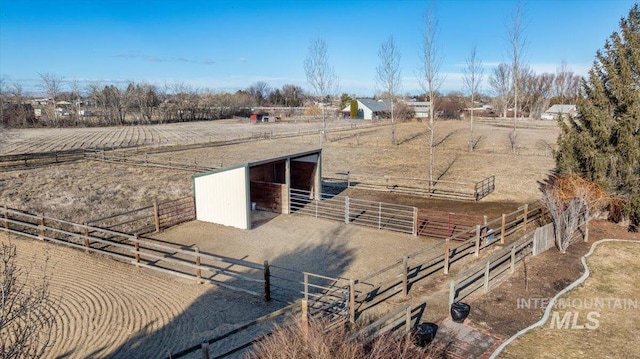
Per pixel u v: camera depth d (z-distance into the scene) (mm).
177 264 12531
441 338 7883
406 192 22125
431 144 23422
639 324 8477
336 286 10891
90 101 95812
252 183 18859
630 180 14680
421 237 14758
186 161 30609
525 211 14781
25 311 6172
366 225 16266
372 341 6723
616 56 15891
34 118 69188
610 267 11406
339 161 32531
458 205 19250
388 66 40719
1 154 34125
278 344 5934
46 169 27719
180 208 17453
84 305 9805
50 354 7785
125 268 12141
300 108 107688
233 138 47375
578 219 13656
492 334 8062
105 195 20719
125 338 8398
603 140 15430
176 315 9422
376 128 60500
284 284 11133
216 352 7824
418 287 10375
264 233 15539
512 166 28109
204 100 100625
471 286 10086
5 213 14852
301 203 19188
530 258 12070
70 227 16000
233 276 11672
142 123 75562
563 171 16734
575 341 7832
